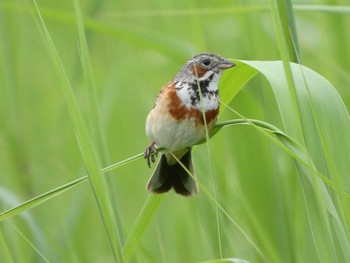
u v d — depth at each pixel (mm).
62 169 13680
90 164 7453
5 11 13164
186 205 11617
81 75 14125
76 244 12250
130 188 14336
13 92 13422
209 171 11680
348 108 12023
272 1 7156
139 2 16578
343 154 7488
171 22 14125
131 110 14930
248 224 11258
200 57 10047
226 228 10453
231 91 8906
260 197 11383
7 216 7590
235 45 13359
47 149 14336
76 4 8305
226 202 11406
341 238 7195
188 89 9883
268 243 10766
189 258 11961
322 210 7137
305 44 13734
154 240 12086
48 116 15797
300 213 11516
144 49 14523
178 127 9797
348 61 12578
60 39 17000
